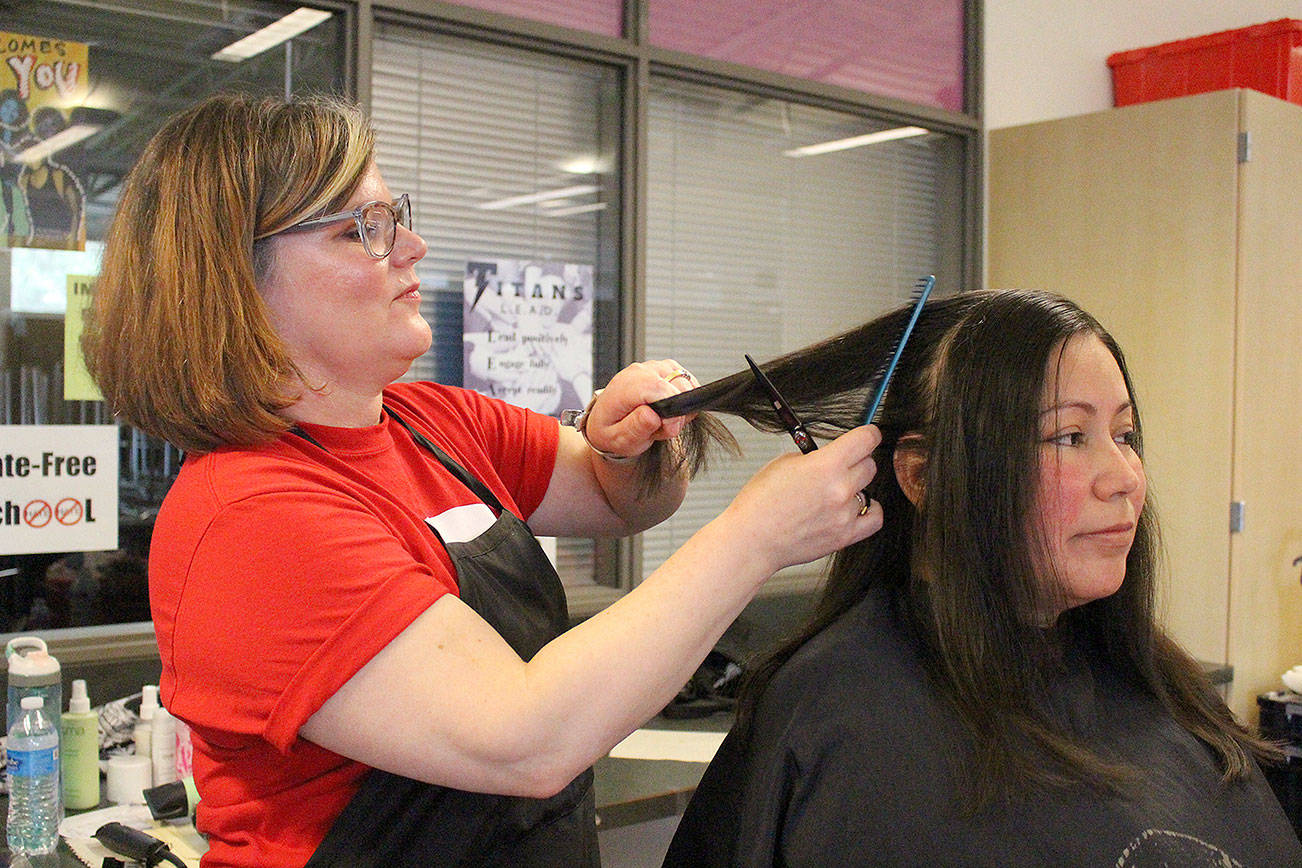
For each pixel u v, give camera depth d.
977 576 0.94
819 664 0.99
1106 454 0.92
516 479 1.33
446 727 0.81
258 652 0.85
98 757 1.80
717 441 1.36
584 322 2.65
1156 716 1.05
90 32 2.00
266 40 2.18
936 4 3.22
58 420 1.97
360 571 0.85
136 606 2.04
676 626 0.85
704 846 1.04
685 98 2.80
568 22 2.55
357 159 0.97
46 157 1.97
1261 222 2.76
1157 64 3.45
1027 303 0.97
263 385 0.92
